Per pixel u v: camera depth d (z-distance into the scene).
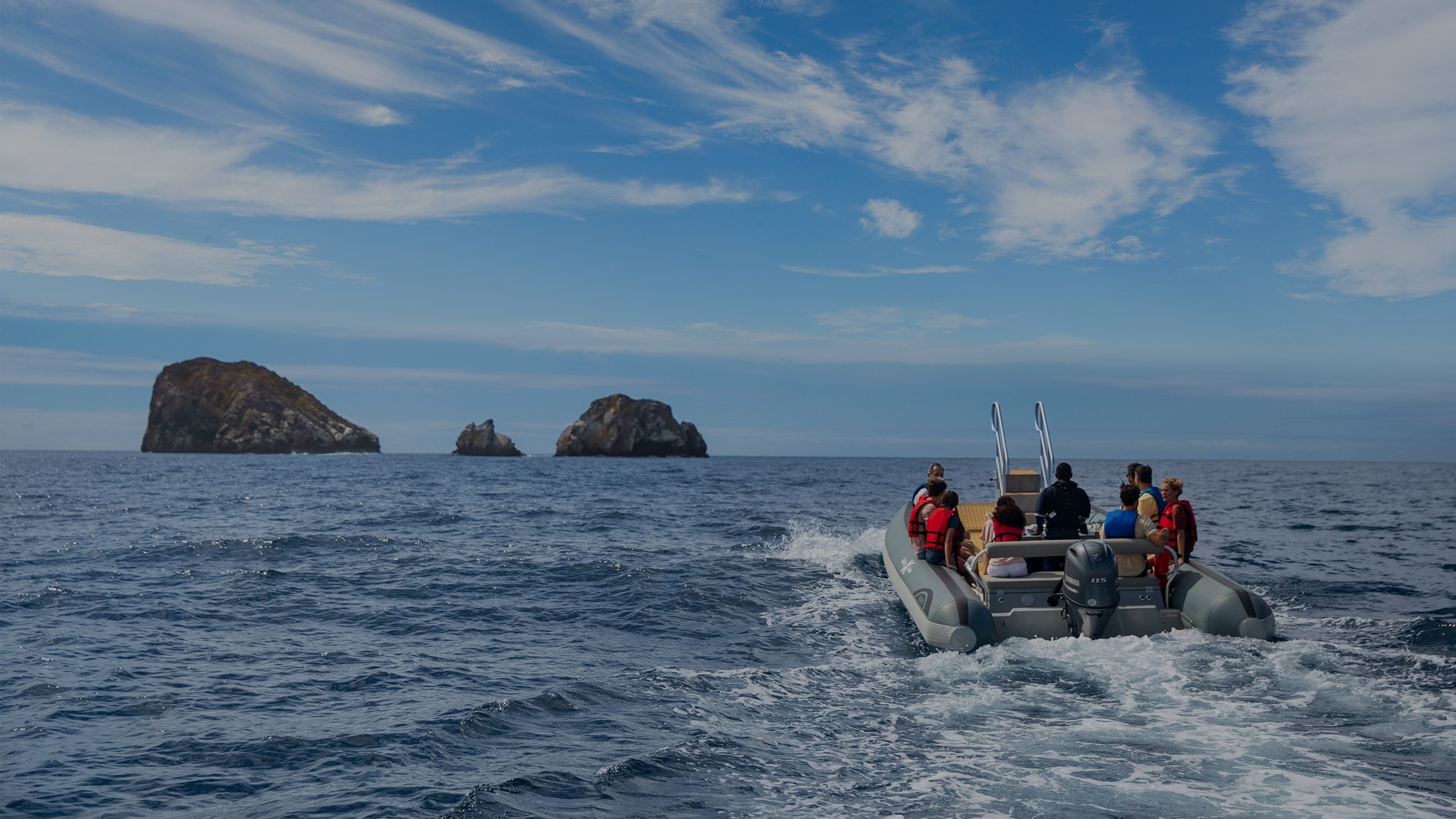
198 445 141.12
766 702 5.71
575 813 3.93
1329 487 41.00
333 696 5.92
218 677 6.44
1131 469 8.22
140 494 30.64
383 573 11.46
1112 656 6.51
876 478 47.69
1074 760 4.49
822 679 6.29
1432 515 22.11
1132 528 7.41
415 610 9.08
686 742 4.86
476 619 8.63
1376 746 4.65
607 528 17.67
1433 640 7.13
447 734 5.08
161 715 5.50
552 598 9.69
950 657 6.66
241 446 140.00
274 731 5.17
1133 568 7.32
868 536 15.45
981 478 49.41
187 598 9.66
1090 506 8.20
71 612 8.84
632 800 4.07
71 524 18.64
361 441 150.25
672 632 8.01
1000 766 4.45
